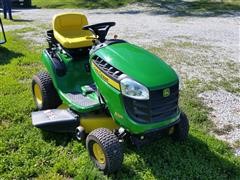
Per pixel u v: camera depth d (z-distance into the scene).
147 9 8.91
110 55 1.95
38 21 6.96
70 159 2.04
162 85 1.79
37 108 2.64
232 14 7.62
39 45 4.59
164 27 6.18
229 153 2.19
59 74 2.35
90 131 2.11
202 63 3.96
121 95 1.82
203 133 2.41
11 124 2.42
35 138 2.23
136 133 1.82
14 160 1.99
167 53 4.34
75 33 2.48
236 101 2.97
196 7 8.74
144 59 1.92
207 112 2.75
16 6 10.30
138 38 5.18
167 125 1.86
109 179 1.85
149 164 1.99
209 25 6.37
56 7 10.12
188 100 2.92
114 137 1.85
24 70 3.53
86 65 2.38
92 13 8.54
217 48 4.65
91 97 2.20
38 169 1.93
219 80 3.43
